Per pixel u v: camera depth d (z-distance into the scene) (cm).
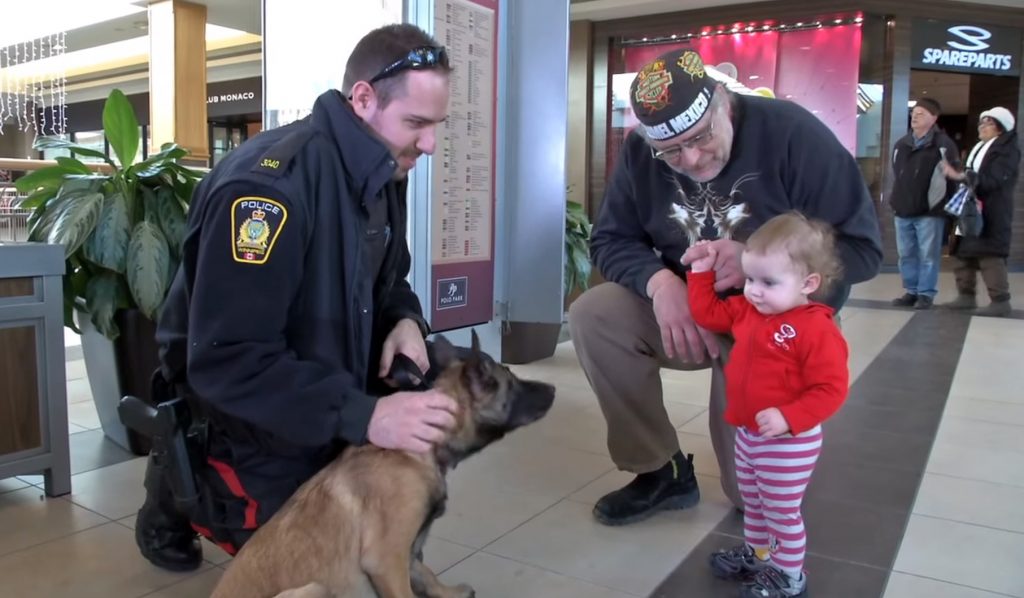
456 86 370
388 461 163
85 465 299
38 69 1622
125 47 1673
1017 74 1080
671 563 222
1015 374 463
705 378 459
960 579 211
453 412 174
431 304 371
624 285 251
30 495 269
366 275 179
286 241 158
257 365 156
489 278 417
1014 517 253
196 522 188
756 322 201
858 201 226
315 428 159
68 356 495
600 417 368
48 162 406
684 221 245
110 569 215
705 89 213
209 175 174
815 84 1032
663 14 1087
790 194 229
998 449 322
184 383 183
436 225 370
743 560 212
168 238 312
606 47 1124
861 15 1005
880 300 816
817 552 227
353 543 158
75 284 314
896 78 1029
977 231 709
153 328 308
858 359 508
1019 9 1052
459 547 231
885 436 341
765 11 1039
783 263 189
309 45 346
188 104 1139
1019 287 916
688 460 265
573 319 256
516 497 271
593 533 242
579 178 1158
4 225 448
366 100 172
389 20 328
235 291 155
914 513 256
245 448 176
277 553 155
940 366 486
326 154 170
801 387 192
